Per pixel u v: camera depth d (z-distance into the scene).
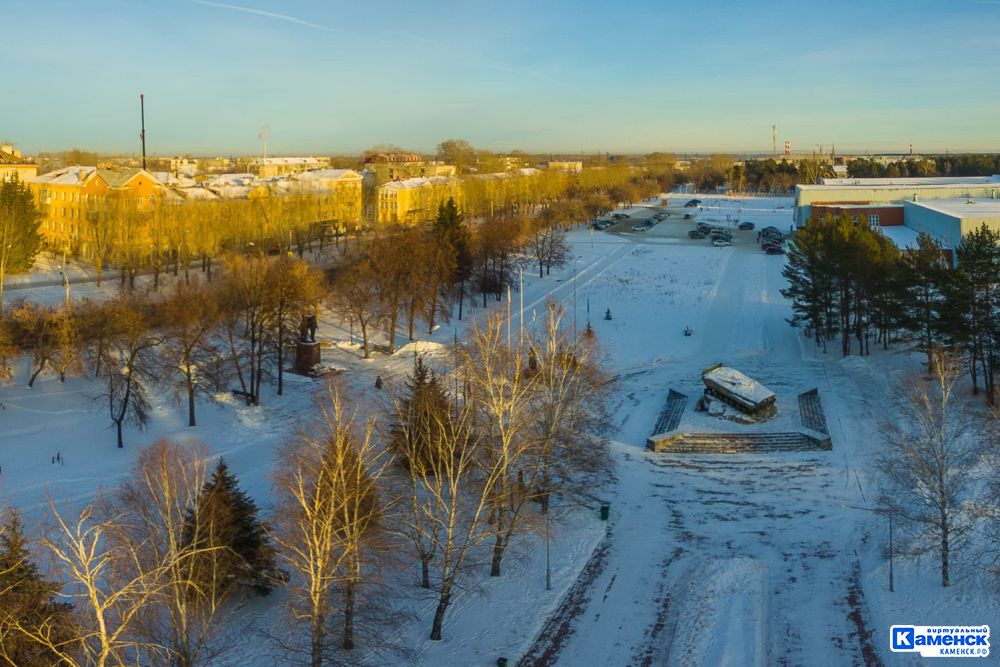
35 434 78.31
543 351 77.50
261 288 93.06
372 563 50.12
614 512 66.69
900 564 55.47
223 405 88.38
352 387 94.81
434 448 56.88
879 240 114.25
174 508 49.19
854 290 111.06
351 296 109.12
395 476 59.12
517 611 52.09
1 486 66.69
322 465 46.25
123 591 35.84
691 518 65.31
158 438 77.75
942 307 85.12
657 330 125.81
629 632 50.28
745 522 64.31
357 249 153.00
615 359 111.44
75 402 86.38
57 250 164.12
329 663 44.44
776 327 126.12
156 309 99.50
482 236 150.62
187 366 83.25
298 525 45.94
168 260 151.50
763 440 81.12
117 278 141.38
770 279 161.75
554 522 63.28
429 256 122.25
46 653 38.38
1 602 37.84
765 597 52.78
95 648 41.31
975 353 83.69
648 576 56.66
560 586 55.12
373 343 115.38
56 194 165.50
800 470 74.38
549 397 62.75
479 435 59.69
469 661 47.00
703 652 46.62
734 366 107.88
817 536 61.47
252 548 49.31
